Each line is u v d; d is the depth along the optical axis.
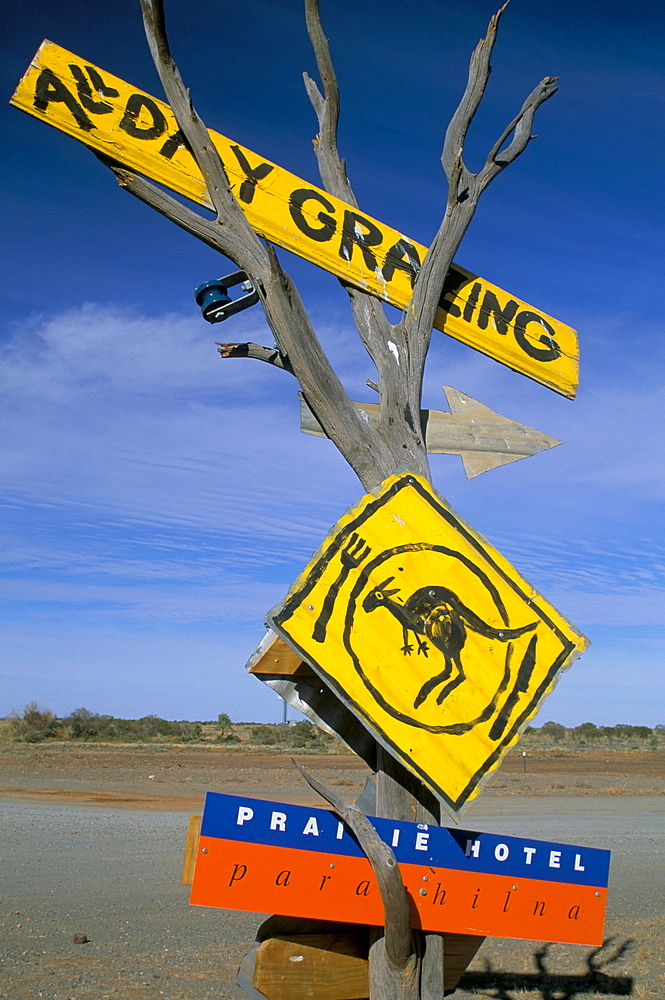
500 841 3.30
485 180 4.15
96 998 5.39
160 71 3.80
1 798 18.02
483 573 3.36
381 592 3.23
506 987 6.17
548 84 4.23
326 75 4.41
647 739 61.34
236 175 4.08
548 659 3.33
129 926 7.55
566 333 4.84
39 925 7.46
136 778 23.50
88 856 11.34
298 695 3.46
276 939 3.19
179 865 10.84
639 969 6.70
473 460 4.29
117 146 3.85
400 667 3.16
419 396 3.93
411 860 3.15
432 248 4.09
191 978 5.91
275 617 3.08
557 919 3.33
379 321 4.08
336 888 3.04
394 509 3.35
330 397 3.58
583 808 19.44
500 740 3.19
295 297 3.48
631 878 10.90
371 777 3.48
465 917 3.19
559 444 4.46
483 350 4.52
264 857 2.98
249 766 28.80
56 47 3.87
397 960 2.98
